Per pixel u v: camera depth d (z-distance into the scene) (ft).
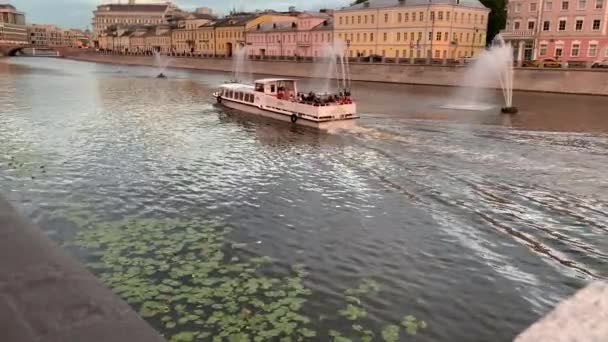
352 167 74.49
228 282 38.47
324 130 107.86
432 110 143.23
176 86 232.94
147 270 39.91
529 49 281.74
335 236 48.62
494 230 50.29
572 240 47.98
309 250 45.21
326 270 41.32
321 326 33.01
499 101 170.60
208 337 31.24
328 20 387.14
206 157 80.94
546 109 147.02
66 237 46.29
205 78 299.99
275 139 97.71
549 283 39.70
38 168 71.36
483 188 63.77
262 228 50.29
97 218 51.80
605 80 196.34
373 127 110.93
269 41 423.64
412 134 101.60
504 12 326.03
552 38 269.64
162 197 59.41
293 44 400.06
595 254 44.91
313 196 60.80
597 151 84.69
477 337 32.53
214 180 67.15
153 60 485.56
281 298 36.32
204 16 560.61
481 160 78.28
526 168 73.15
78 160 76.84
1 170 69.77
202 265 41.22
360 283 39.24
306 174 70.74
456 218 53.57
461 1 302.66
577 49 261.65
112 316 9.20
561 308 35.96
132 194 60.23
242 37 459.32
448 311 35.53
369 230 50.24
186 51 546.26
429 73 255.29
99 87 219.82
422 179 67.77
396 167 74.18
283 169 73.56
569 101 172.35
